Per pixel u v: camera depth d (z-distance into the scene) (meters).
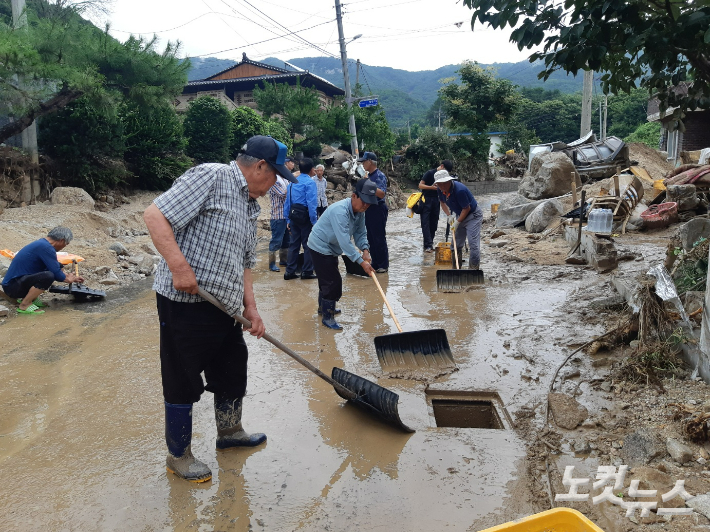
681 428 3.29
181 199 2.74
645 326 4.27
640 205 10.70
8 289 6.31
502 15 4.01
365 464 3.19
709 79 4.35
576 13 3.87
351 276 8.48
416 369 4.53
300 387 4.27
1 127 11.66
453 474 3.07
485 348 4.97
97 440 3.47
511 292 6.90
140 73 12.12
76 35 11.55
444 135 31.98
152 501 2.85
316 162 21.98
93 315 6.29
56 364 4.75
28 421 3.72
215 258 2.84
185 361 2.93
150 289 7.67
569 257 8.25
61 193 11.50
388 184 24.81
